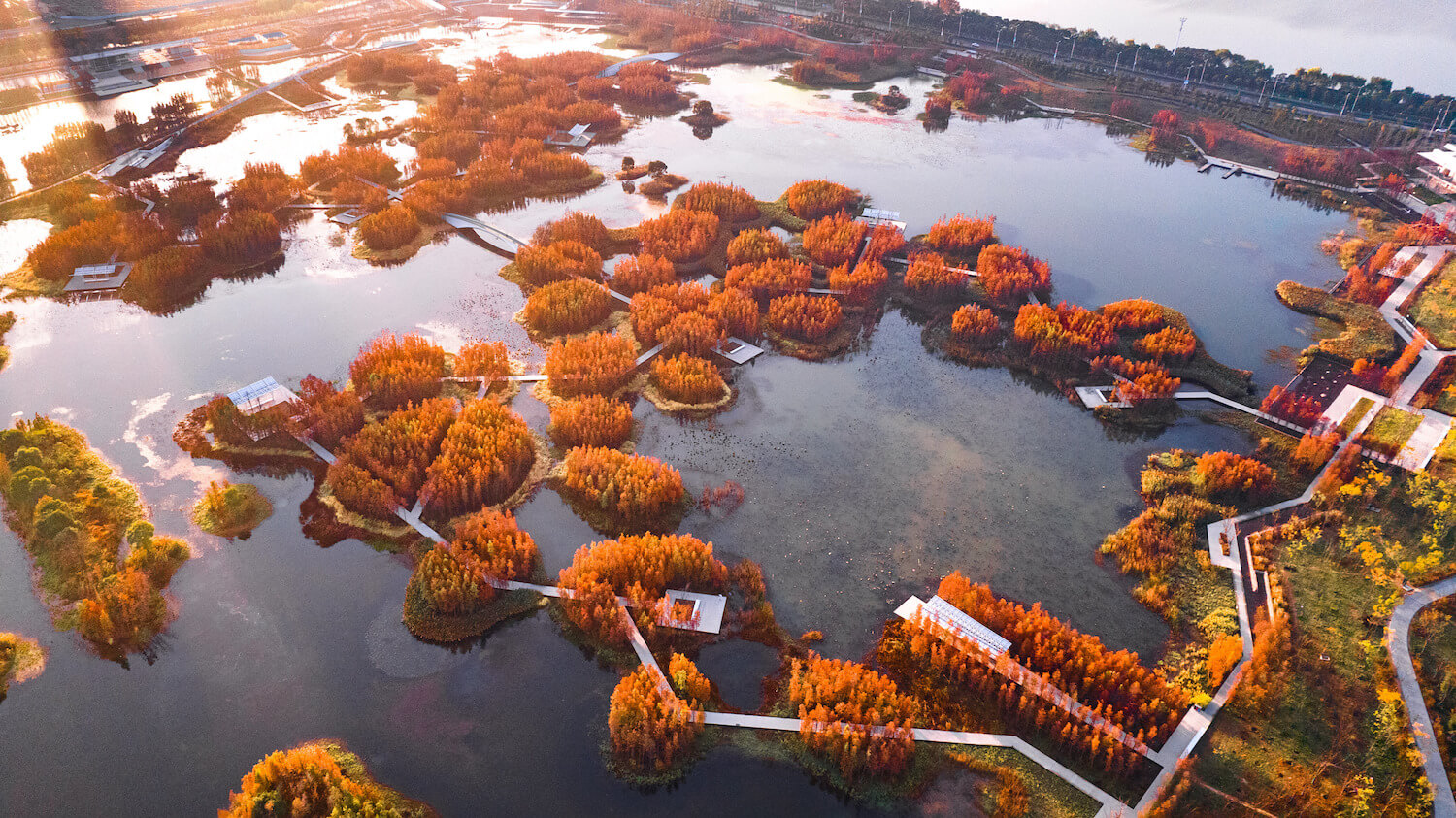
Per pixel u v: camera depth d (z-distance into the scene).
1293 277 126.25
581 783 58.84
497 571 72.19
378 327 110.12
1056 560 77.31
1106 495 85.06
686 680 63.78
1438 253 127.19
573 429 88.69
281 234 133.75
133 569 71.06
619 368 98.12
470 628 69.31
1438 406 95.38
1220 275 126.88
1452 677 63.50
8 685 64.19
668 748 58.84
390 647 68.00
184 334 107.62
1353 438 90.38
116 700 63.47
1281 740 60.44
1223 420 95.19
